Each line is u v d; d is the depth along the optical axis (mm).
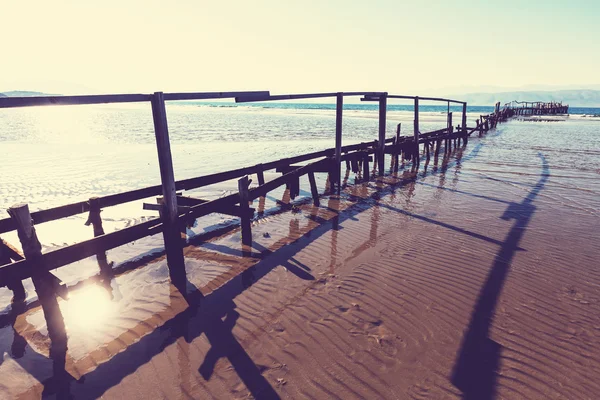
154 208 6250
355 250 6883
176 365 3934
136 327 4648
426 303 4988
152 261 6676
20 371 3916
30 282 6020
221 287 5617
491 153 19906
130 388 3623
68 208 6223
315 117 60500
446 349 4059
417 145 16281
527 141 25422
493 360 3869
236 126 39438
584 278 5641
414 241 7242
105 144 23266
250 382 3646
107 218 8938
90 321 4801
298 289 5469
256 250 7020
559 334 4289
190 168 14922
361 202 10383
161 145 5301
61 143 23703
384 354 3998
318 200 10078
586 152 19969
